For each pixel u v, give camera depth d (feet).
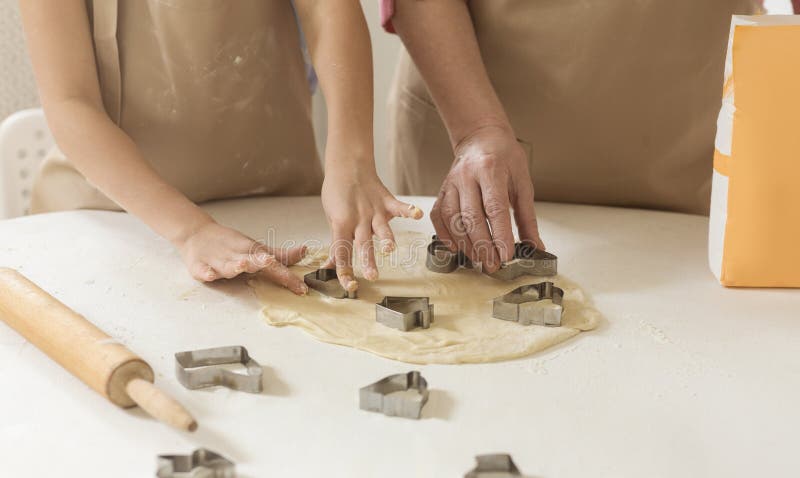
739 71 2.99
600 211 4.21
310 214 4.11
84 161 3.46
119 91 3.91
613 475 2.07
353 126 3.50
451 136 3.85
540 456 2.14
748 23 2.96
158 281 3.24
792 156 3.03
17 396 2.40
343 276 3.07
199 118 4.02
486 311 3.02
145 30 3.90
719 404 2.40
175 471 2.02
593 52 4.04
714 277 3.36
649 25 3.95
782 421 2.32
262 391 2.44
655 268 3.45
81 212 4.05
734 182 3.10
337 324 2.88
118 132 3.55
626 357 2.68
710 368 2.62
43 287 3.16
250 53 4.05
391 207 3.23
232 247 3.23
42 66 3.57
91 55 3.72
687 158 4.16
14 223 3.87
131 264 3.41
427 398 2.40
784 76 2.96
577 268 3.44
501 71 4.26
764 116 3.01
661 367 2.62
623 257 3.57
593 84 4.09
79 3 3.68
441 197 3.51
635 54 4.00
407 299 3.00
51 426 2.25
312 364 2.62
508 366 2.62
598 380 2.53
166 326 2.87
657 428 2.28
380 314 2.89
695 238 3.81
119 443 2.18
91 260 3.44
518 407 2.38
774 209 3.09
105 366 2.31
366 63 3.75
